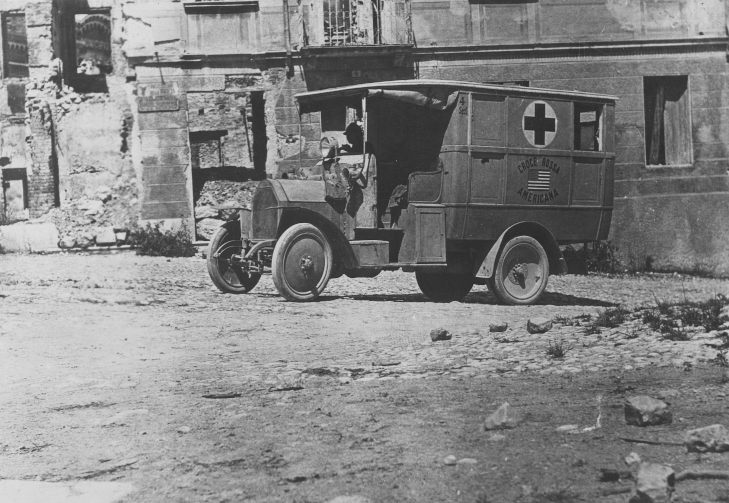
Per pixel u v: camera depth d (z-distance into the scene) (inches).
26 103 855.7
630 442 157.8
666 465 140.4
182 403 212.2
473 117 444.8
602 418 177.5
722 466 140.2
